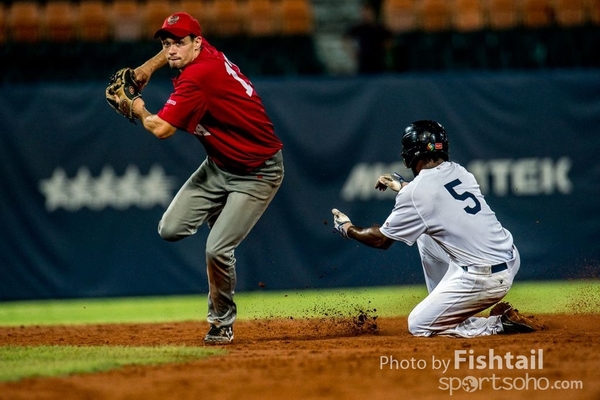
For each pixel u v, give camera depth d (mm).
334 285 34969
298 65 41688
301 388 13719
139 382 14391
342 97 35656
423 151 20562
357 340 20203
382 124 35688
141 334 23266
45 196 34906
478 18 43312
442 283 20469
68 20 42625
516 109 35875
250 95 19656
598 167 35875
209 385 14078
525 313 26594
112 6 45031
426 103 35844
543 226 35750
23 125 34938
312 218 35281
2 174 34750
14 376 14898
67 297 34688
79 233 34906
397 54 40688
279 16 43906
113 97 19938
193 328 24594
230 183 20266
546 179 35812
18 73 39906
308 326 24500
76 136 35031
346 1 50531
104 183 35062
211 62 19266
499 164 35875
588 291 33844
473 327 20484
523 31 40469
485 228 20109
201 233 34906
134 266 34906
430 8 43625
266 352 18047
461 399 12844
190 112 19047
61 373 15203
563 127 35875
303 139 35469
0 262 34656
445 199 20016
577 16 42781
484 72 36188
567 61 40469
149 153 35219
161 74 39688
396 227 20266
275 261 34938
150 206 35188
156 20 43188
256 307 31938
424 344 18766
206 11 43719
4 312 34062
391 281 34938
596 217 35781
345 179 35531
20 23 42094
